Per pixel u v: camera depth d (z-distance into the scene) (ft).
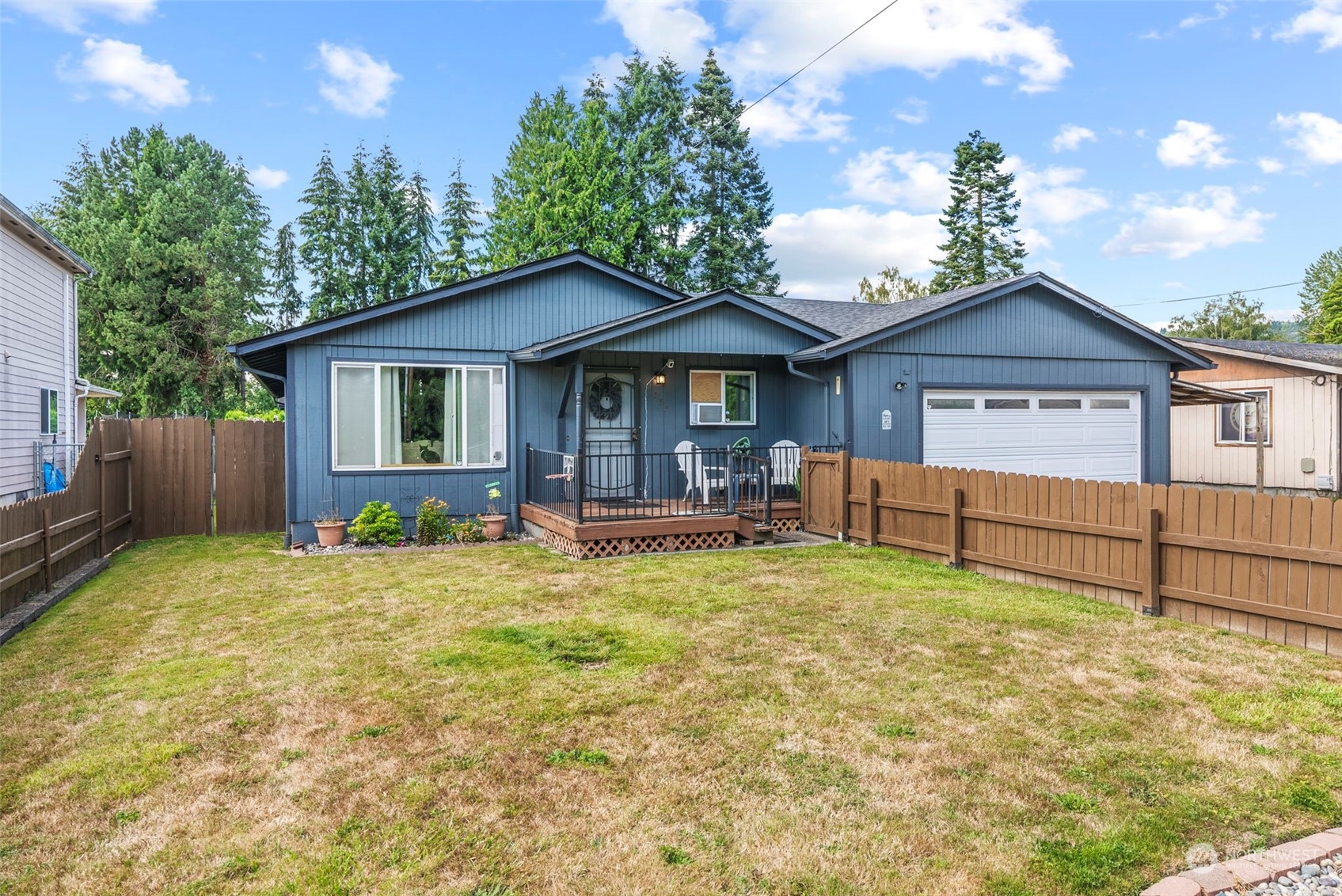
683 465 37.29
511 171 105.81
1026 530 24.67
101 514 31.04
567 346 32.71
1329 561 16.98
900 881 9.03
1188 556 19.99
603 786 11.27
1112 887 8.91
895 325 37.63
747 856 9.51
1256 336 133.80
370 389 35.53
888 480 31.19
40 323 41.50
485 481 37.55
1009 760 12.04
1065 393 42.60
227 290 100.73
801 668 16.34
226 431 39.96
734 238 107.45
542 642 18.37
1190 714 13.80
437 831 10.07
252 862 9.41
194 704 14.56
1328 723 13.35
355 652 17.76
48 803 10.89
